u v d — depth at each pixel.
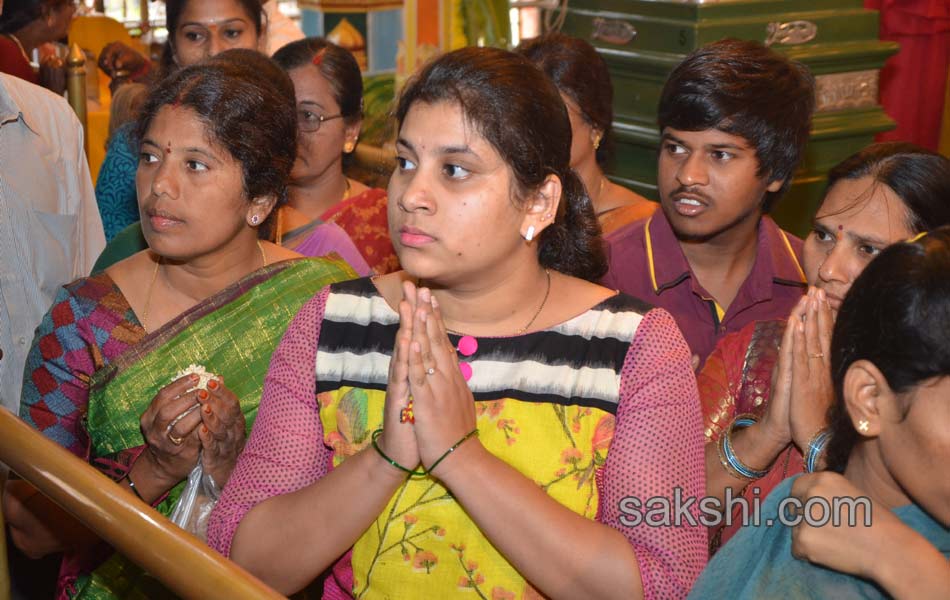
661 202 2.53
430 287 1.64
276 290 2.20
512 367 1.58
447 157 1.50
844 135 4.35
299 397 1.65
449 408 1.47
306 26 6.21
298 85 3.22
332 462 1.68
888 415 1.30
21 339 2.82
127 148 3.24
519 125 1.50
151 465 2.00
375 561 1.58
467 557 1.55
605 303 1.62
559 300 1.63
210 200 2.08
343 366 1.63
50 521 2.09
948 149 6.14
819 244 2.03
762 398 1.95
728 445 1.82
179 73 2.13
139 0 6.70
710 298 2.53
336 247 3.01
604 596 1.47
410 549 1.56
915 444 1.27
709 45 2.44
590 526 1.49
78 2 6.30
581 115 3.07
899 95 6.08
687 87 2.37
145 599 2.09
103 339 2.12
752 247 2.59
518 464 1.55
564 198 1.67
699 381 2.01
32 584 3.05
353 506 1.51
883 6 5.96
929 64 6.02
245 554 1.57
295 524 1.54
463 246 1.51
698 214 2.41
